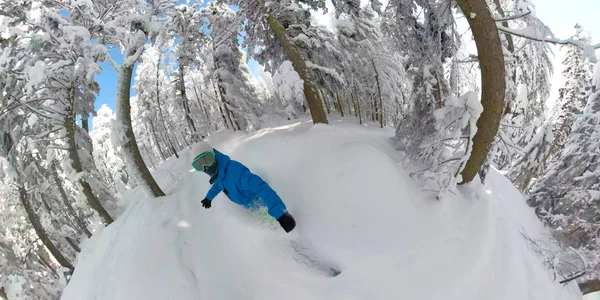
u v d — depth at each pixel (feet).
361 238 11.80
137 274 12.05
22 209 31.55
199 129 33.50
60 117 18.84
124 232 15.79
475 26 13.29
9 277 29.73
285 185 14.01
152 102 36.50
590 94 29.58
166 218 14.79
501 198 17.57
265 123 27.58
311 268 11.62
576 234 21.27
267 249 11.85
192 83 37.11
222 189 12.27
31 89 15.38
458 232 13.08
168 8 18.45
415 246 11.90
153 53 32.94
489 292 11.68
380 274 11.19
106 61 16.05
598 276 19.58
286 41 20.04
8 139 18.94
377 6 22.35
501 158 37.88
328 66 24.71
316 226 12.37
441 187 14.39
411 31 19.85
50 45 16.81
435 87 18.88
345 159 14.16
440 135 14.56
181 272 11.68
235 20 26.09
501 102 14.01
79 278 15.33
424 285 11.15
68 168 19.92
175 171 22.50
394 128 23.82
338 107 27.25
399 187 13.38
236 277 11.43
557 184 25.16
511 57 17.62
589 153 24.90
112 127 16.38
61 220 27.96
